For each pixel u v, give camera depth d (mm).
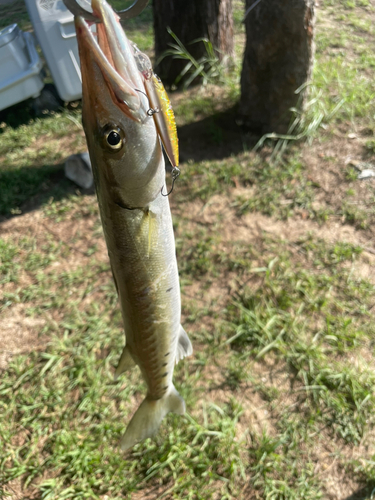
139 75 336
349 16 2469
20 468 834
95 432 886
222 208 1354
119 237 404
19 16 2961
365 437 842
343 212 1277
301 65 1411
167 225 423
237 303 1079
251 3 1377
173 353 522
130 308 457
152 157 365
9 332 1091
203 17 1803
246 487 799
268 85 1469
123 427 880
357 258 1158
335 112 1649
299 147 1531
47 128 1843
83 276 1203
